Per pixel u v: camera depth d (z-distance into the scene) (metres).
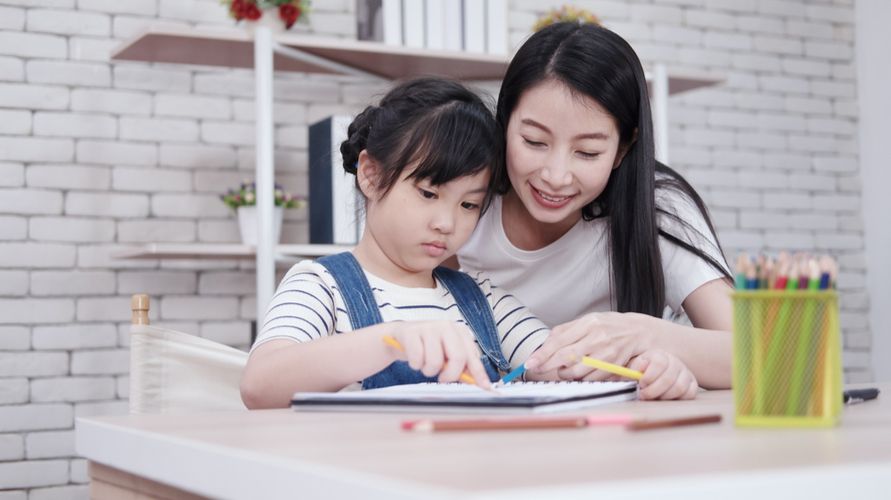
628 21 3.57
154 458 0.71
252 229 2.85
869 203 3.88
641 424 0.71
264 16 2.67
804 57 3.84
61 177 2.90
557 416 0.81
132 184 2.97
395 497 0.46
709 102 3.68
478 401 0.86
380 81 3.25
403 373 1.30
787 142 3.80
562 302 1.66
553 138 1.32
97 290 2.92
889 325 3.82
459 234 1.33
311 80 3.17
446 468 0.52
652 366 1.06
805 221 3.82
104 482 0.84
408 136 1.29
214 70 3.06
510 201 1.60
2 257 2.84
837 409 0.73
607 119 1.32
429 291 1.38
